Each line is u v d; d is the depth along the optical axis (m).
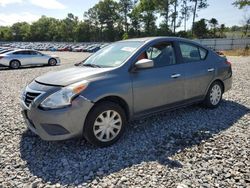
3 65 17.17
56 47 54.69
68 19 109.25
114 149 3.91
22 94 4.14
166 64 4.74
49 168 3.40
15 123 5.05
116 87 3.95
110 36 95.50
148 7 71.12
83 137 4.07
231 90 7.72
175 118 5.22
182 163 3.47
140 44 4.59
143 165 3.44
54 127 3.64
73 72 4.15
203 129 4.66
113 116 4.00
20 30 114.06
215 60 5.69
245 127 4.76
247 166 3.38
